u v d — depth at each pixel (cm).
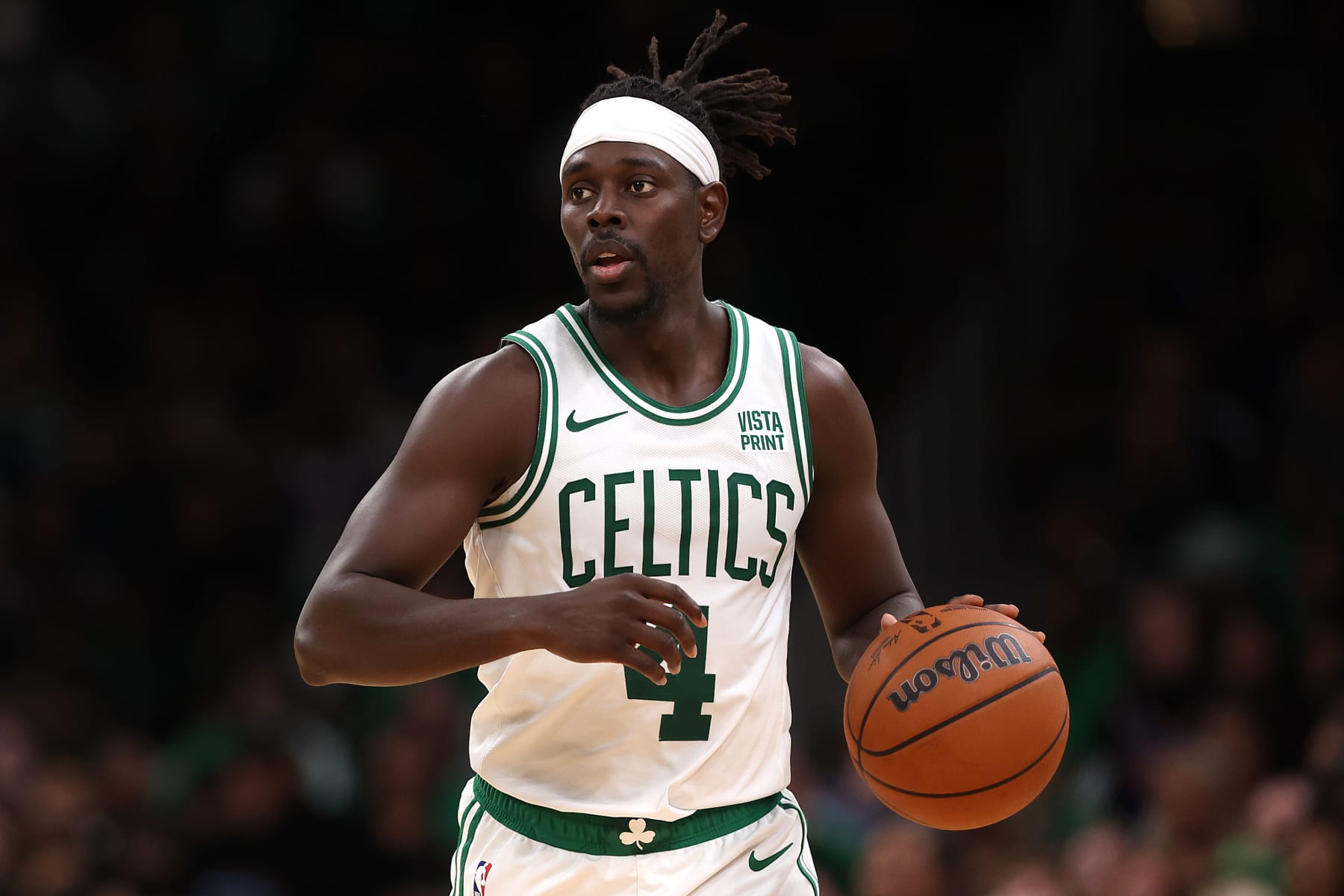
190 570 3422
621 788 1135
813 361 1202
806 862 1209
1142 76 3959
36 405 3741
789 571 1188
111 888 2464
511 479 1128
